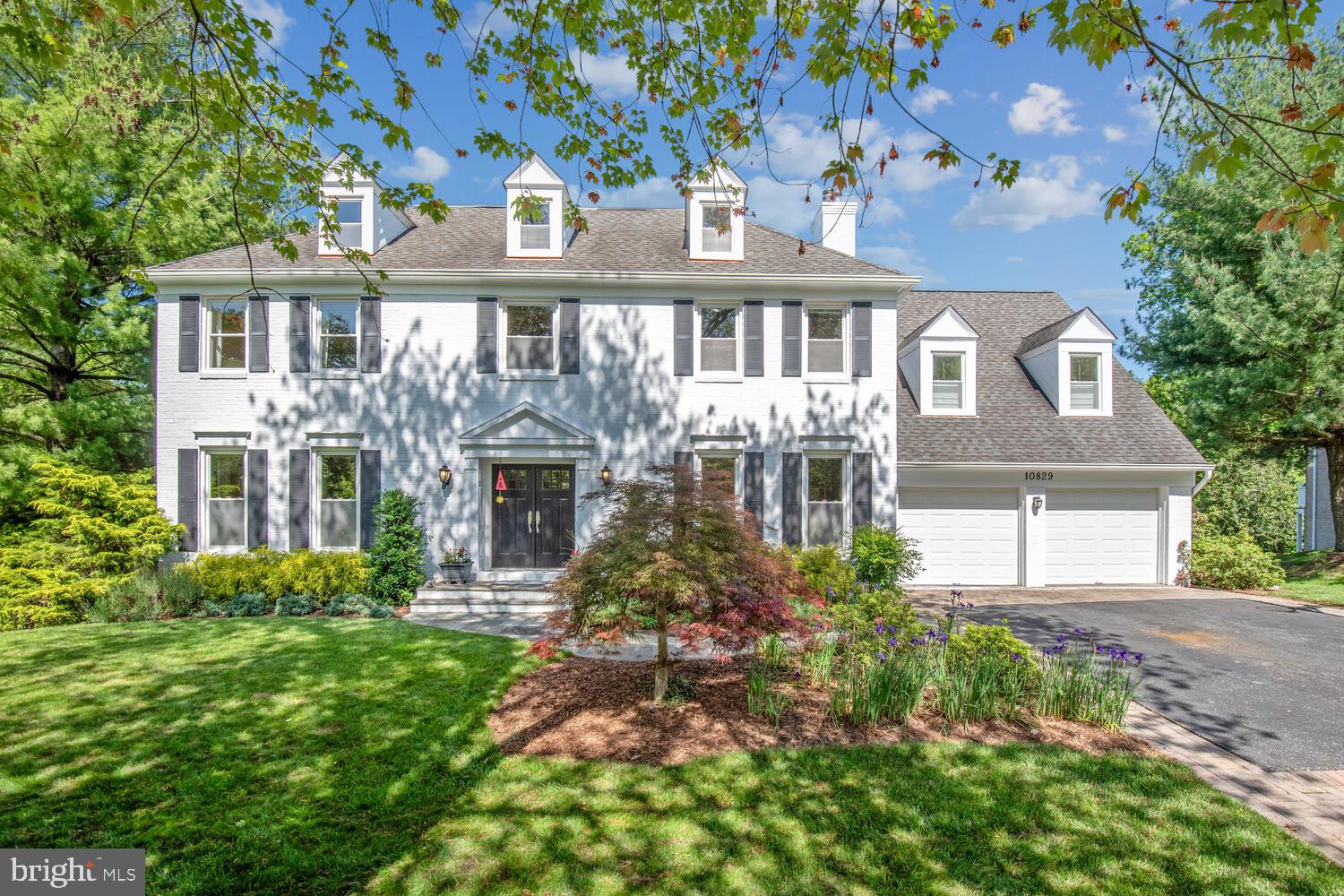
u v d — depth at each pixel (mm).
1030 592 13289
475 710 6332
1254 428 14891
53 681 7051
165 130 14055
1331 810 4656
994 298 18500
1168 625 10281
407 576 11859
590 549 6625
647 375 12906
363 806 4574
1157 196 16641
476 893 3670
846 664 6930
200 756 5293
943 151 4367
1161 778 5004
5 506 12695
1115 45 3641
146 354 15695
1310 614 11016
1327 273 12617
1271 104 13180
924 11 4074
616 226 15172
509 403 12781
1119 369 16562
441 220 6172
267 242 13391
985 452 13891
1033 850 4086
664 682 6465
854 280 12758
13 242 12531
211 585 11227
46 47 4379
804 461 13016
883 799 4656
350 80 5211
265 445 12477
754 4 4758
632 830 4289
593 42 5305
